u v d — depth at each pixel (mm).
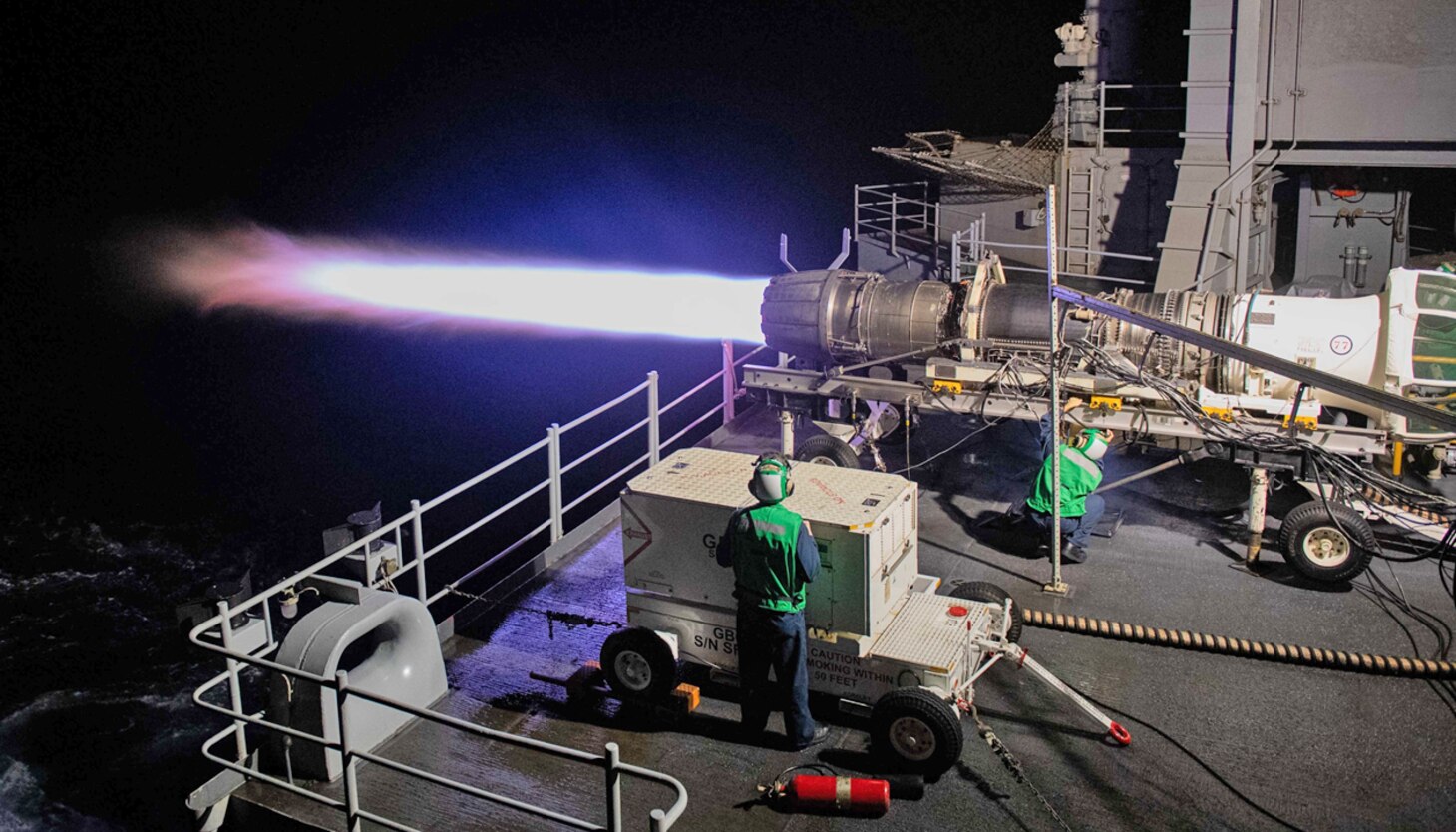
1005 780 7660
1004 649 8227
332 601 8234
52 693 14305
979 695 8695
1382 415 11070
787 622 7547
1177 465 13258
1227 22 15547
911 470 13375
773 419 15367
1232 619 9859
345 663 9133
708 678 8977
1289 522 10336
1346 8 15930
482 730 6277
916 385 12188
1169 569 10820
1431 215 18531
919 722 7473
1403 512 11398
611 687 8562
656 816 5527
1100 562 11000
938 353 12219
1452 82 15711
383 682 8242
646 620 8641
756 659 7754
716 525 8125
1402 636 9484
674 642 8453
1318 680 8852
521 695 8812
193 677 14797
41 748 13211
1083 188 17594
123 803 12219
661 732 8273
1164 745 8047
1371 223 17719
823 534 7785
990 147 18531
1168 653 9281
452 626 9781
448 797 7570
